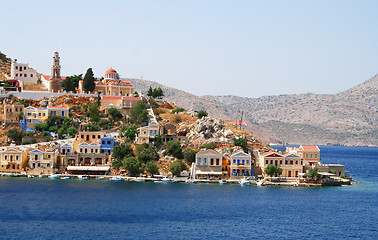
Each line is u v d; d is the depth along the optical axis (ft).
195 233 478.18
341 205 620.90
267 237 473.26
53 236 456.45
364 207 612.70
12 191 639.35
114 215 533.96
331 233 494.59
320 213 574.97
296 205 611.06
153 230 483.10
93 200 599.98
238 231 489.67
